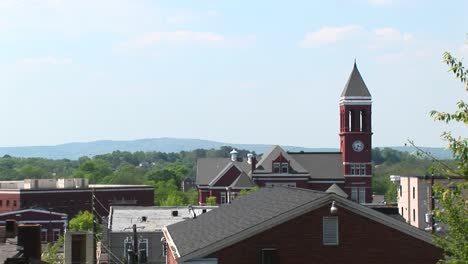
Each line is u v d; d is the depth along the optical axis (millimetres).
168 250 59250
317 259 46875
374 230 47375
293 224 46875
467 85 29781
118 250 84125
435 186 31344
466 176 29953
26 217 137000
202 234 51281
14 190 150250
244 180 162750
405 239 47438
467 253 30250
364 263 47188
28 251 39656
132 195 174625
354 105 169500
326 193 47344
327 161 171625
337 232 47125
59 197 156250
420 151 31172
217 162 174875
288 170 167250
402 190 123875
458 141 29766
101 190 166000
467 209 30812
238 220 51344
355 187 169125
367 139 169500
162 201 198250
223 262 46156
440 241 31922
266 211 50156
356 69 173125
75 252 55500
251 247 46406
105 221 100062
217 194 167875
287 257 46688
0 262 29281
